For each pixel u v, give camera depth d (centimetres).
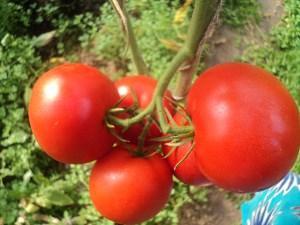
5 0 71
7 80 65
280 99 20
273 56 72
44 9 72
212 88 20
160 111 22
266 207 46
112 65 69
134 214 24
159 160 24
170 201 60
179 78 35
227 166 20
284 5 77
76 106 22
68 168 62
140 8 72
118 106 23
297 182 46
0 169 61
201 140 21
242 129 19
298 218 43
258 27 75
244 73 20
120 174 24
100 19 72
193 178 24
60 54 70
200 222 61
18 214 59
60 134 22
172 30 69
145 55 67
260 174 20
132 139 24
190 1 64
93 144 23
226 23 73
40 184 61
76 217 59
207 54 70
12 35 70
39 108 22
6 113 64
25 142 62
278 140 19
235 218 62
